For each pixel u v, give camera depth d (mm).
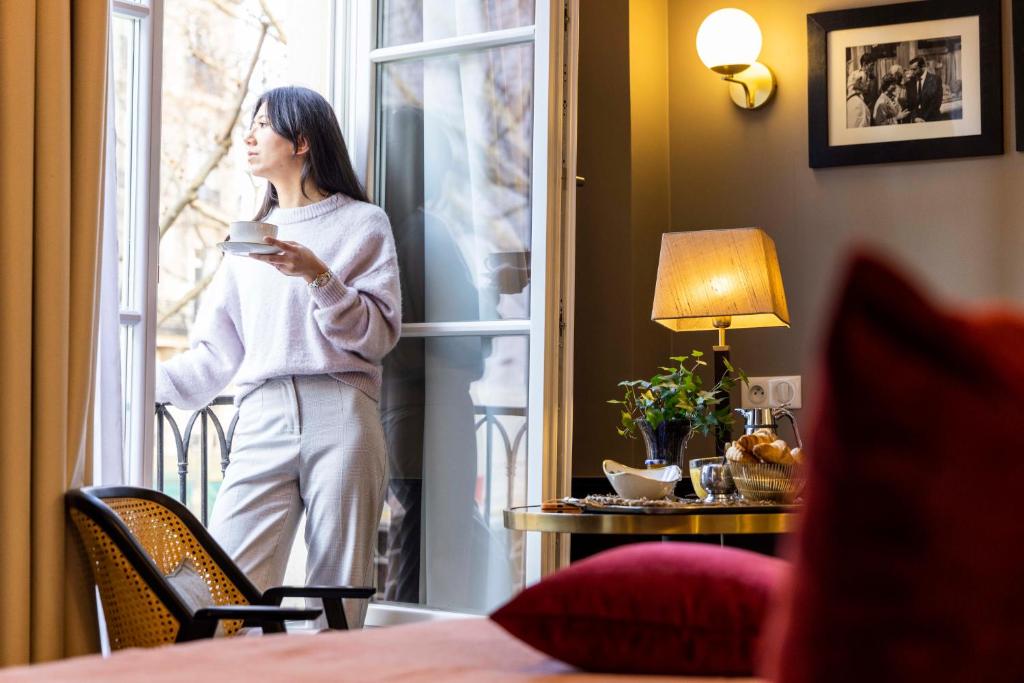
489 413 3150
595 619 1188
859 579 498
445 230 3262
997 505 490
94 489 2295
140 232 2662
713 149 3680
